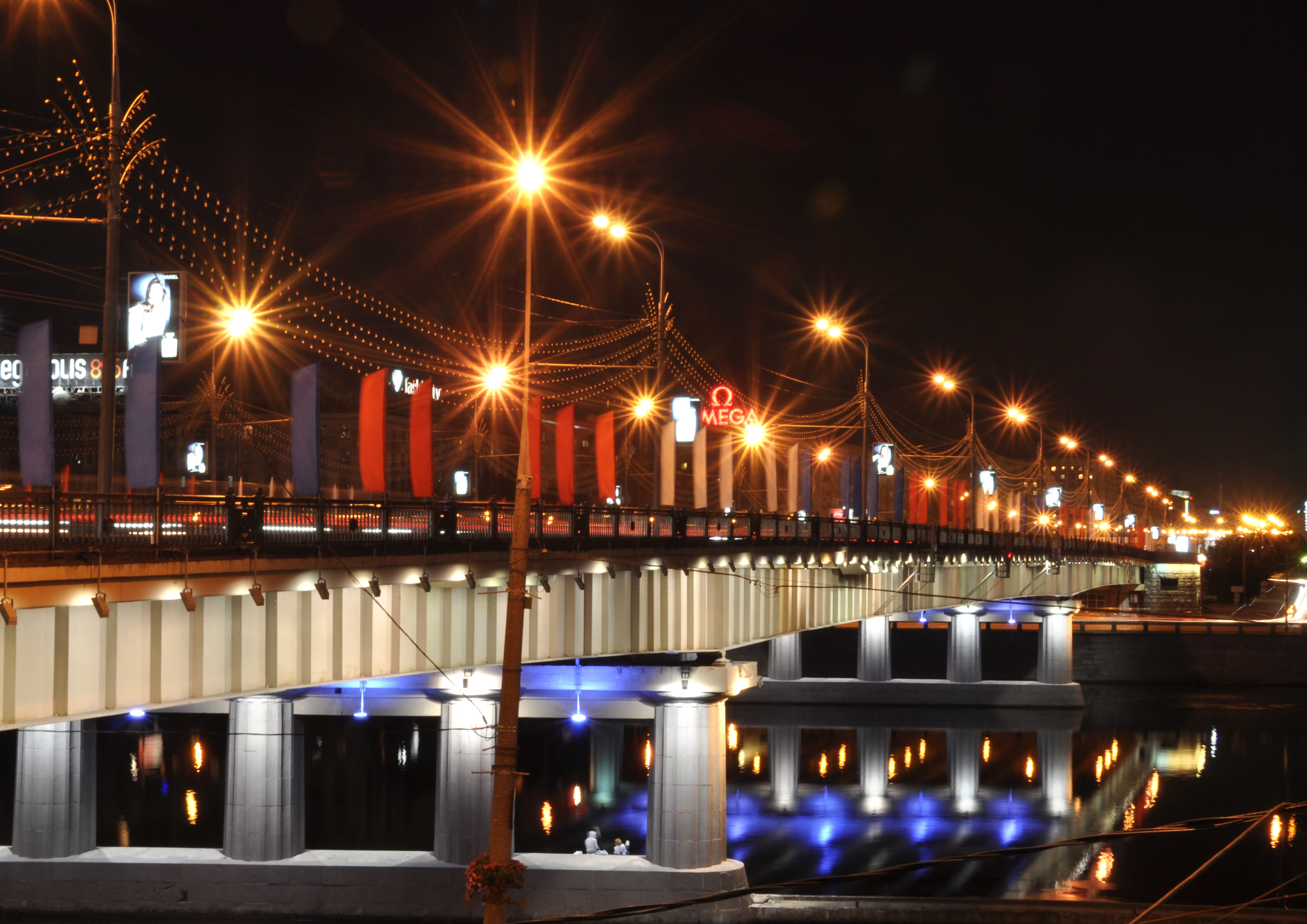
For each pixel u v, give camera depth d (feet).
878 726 313.94
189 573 75.41
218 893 138.51
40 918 137.08
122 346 152.46
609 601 133.90
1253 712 344.69
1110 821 210.38
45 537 65.92
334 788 225.56
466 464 329.31
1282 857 186.91
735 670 150.30
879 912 144.46
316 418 94.99
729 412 241.76
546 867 143.13
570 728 306.76
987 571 318.04
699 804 145.69
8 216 83.20
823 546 184.96
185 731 145.89
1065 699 337.93
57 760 139.64
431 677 145.59
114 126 83.82
